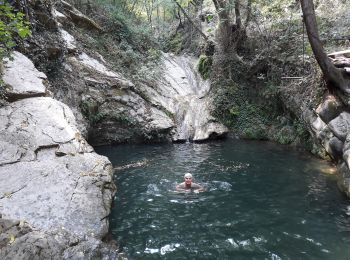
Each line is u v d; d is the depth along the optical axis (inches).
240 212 271.3
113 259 181.0
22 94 286.4
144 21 901.2
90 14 689.0
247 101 628.7
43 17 459.2
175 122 603.8
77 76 520.4
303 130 489.7
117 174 376.5
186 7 887.1
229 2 608.7
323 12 535.2
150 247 214.5
